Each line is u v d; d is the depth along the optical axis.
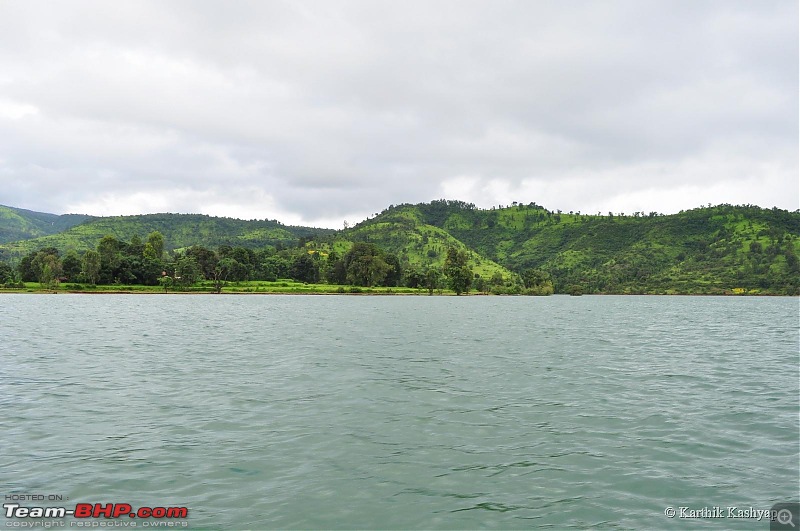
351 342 47.59
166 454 15.94
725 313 114.25
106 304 119.94
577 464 15.38
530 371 31.91
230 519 11.80
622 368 33.44
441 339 51.53
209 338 49.81
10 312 88.06
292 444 16.98
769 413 21.48
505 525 11.61
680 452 16.48
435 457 15.88
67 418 19.97
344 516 11.97
